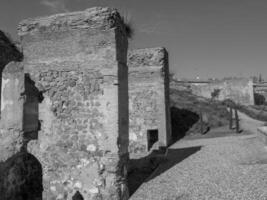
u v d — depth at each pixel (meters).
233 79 56.94
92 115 9.29
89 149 9.20
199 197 8.48
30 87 9.92
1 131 9.77
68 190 9.22
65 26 9.76
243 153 13.16
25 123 9.70
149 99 18.50
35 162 11.66
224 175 10.18
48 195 9.39
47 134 9.65
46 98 9.79
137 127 18.47
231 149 14.37
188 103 28.00
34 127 10.09
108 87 9.20
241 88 56.47
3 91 9.91
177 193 9.12
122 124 9.39
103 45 9.34
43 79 9.84
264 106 49.59
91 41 9.46
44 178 9.49
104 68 9.28
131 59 19.00
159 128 18.11
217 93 55.75
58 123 9.59
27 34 10.15
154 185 10.27
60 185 9.31
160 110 18.22
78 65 9.55
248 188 8.51
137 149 18.27
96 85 9.33
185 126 22.89
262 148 13.60
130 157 16.30
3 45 12.34
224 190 8.70
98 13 9.38
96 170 9.02
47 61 9.85
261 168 10.30
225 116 27.31
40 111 9.83
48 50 9.88
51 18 9.93
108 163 8.94
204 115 25.12
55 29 9.86
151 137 19.06
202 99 34.00
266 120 29.55
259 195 7.84
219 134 20.92
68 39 9.71
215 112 27.23
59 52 9.77
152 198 9.01
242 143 15.62
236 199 7.88
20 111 9.62
